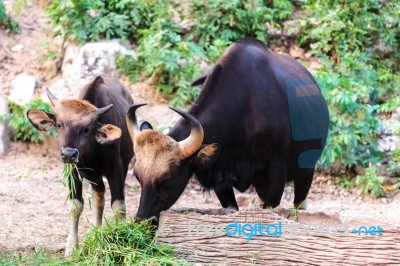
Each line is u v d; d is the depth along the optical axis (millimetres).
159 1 19281
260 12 18938
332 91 16328
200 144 8969
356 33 18875
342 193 15797
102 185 11453
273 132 10195
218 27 18766
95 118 10398
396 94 17938
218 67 10242
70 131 10164
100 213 11531
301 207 11602
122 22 18531
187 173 9164
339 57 18641
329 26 18812
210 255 8578
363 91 16797
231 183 10195
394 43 19203
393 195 15688
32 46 18891
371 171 15648
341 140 15922
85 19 18484
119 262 8688
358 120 16406
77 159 10000
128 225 8906
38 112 10617
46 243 11297
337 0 19469
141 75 17922
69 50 18250
